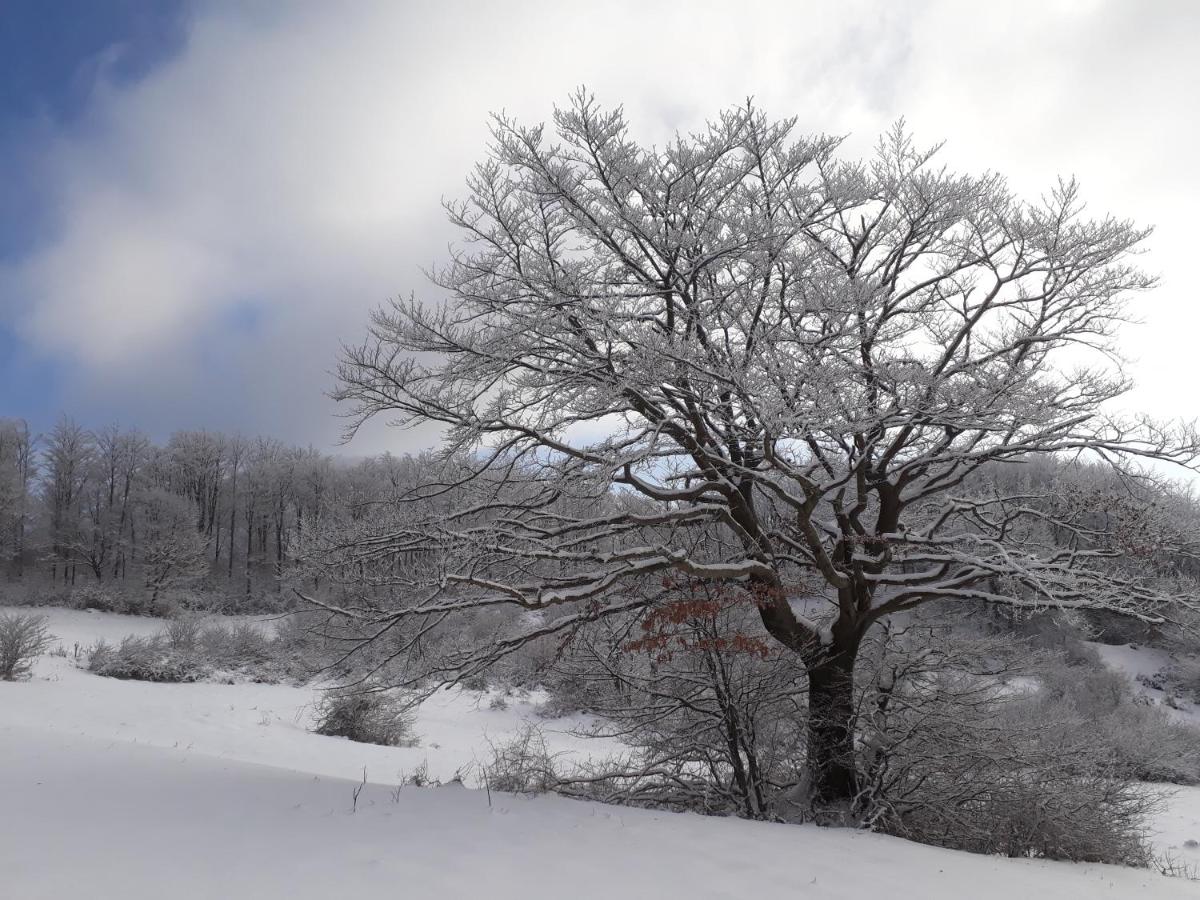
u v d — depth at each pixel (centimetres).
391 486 1017
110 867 444
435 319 905
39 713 1333
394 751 1505
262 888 425
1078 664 2241
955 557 916
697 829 685
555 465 936
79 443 5791
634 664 1062
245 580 5006
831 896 519
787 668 985
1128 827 964
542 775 952
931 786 951
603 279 921
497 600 880
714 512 907
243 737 1445
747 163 938
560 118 869
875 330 905
